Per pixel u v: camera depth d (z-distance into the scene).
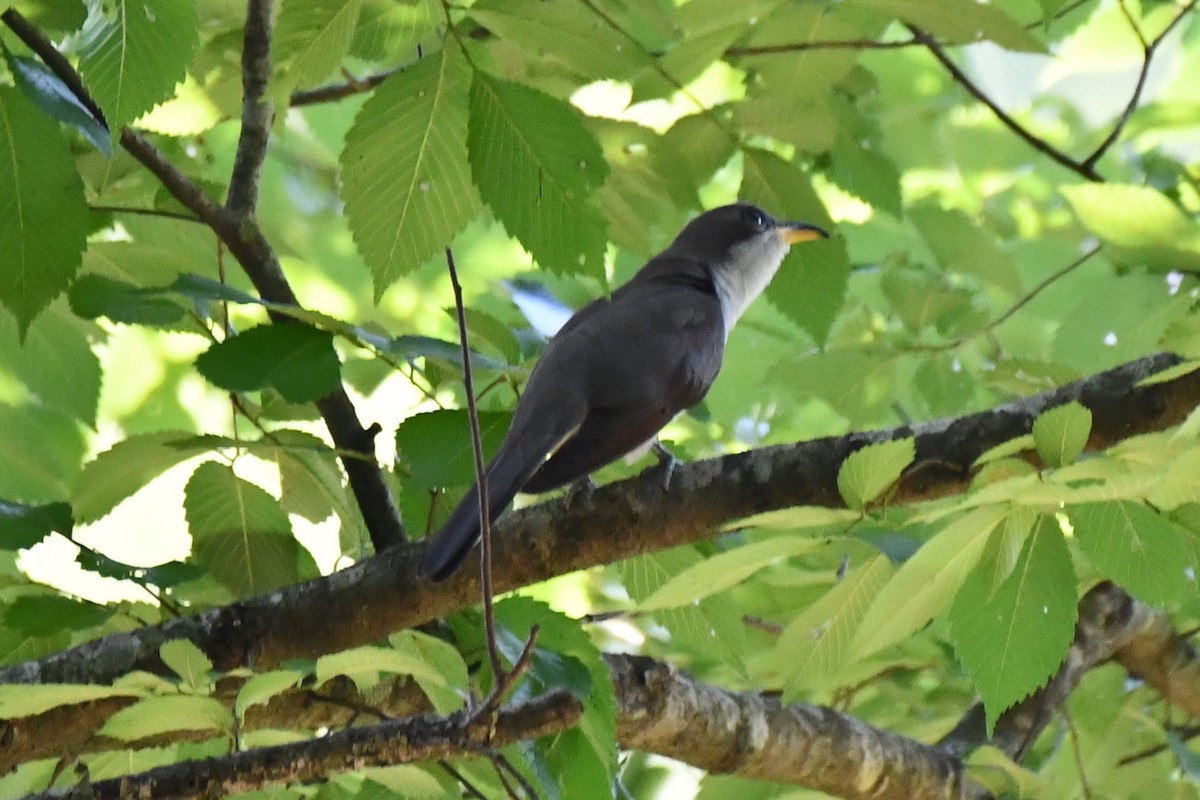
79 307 7.65
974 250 10.59
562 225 5.50
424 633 6.90
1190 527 5.66
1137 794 10.09
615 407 8.09
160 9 5.57
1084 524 5.67
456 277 5.41
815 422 13.61
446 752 5.32
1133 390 6.63
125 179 9.05
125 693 5.54
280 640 7.32
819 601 6.13
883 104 13.30
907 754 8.91
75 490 8.06
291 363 7.05
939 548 5.25
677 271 10.41
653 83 8.70
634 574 8.00
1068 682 10.10
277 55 5.77
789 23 8.66
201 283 7.16
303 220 14.23
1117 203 8.35
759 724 8.34
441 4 5.64
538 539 7.30
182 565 7.43
